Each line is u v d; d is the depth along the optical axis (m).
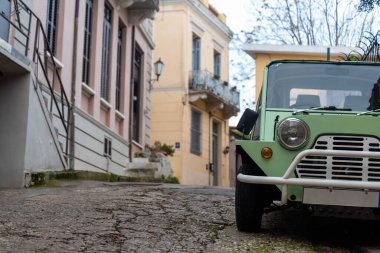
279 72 7.21
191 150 27.78
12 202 8.03
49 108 12.61
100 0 16.22
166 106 27.34
